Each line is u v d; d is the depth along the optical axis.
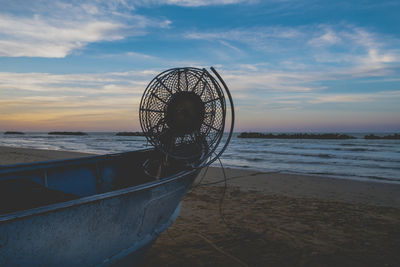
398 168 14.41
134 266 3.56
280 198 7.86
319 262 4.06
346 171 13.45
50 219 2.40
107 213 2.86
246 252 4.39
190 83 3.99
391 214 6.41
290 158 19.61
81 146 33.81
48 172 4.21
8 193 2.70
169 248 4.52
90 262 2.90
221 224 5.64
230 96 3.94
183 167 4.10
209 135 4.09
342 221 5.86
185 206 6.93
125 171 5.14
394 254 4.32
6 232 2.17
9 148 26.52
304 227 5.49
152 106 3.79
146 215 3.40
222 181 10.43
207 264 3.99
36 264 2.44
